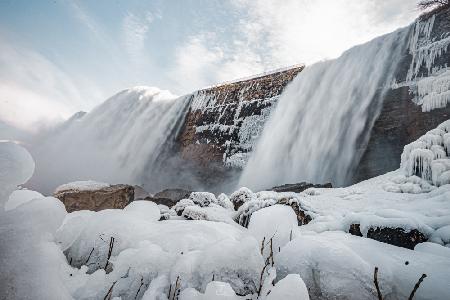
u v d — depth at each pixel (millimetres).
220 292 1351
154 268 1876
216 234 2592
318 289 1708
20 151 1220
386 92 14516
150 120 27969
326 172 15781
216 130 22828
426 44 13789
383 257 1963
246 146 20672
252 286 1692
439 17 13719
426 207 4461
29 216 1235
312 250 1884
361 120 15055
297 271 1814
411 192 6434
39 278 1130
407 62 14195
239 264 1776
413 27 14750
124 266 1874
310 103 18359
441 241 2561
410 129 12820
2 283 1059
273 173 18203
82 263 2225
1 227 1149
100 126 30531
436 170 6719
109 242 2303
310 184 11359
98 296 1703
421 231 2695
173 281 1734
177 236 2346
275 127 19609
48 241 1308
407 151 8336
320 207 6020
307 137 17500
